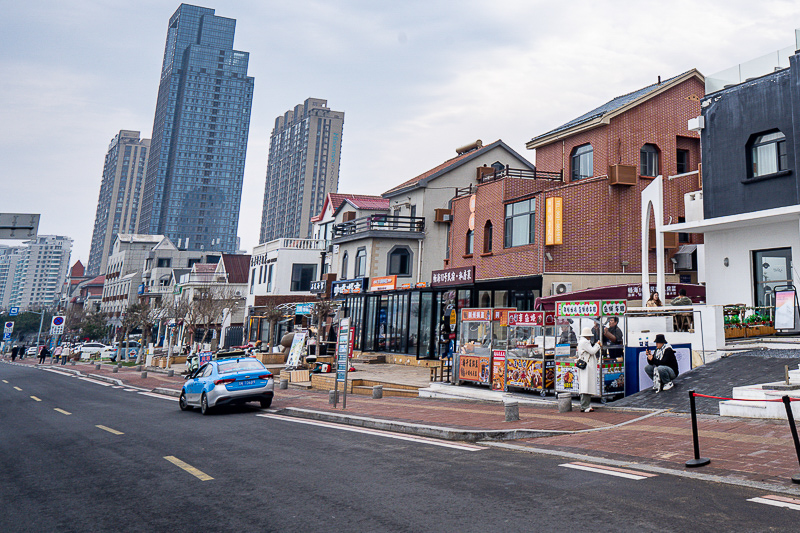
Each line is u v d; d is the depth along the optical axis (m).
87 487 6.93
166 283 78.44
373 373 23.02
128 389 25.19
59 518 5.64
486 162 35.59
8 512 5.90
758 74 18.09
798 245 16.80
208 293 49.53
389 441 9.72
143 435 11.09
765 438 8.16
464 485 6.36
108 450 9.53
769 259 17.73
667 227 19.14
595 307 12.85
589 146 25.23
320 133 199.75
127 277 88.19
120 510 5.84
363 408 14.32
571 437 9.45
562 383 13.27
